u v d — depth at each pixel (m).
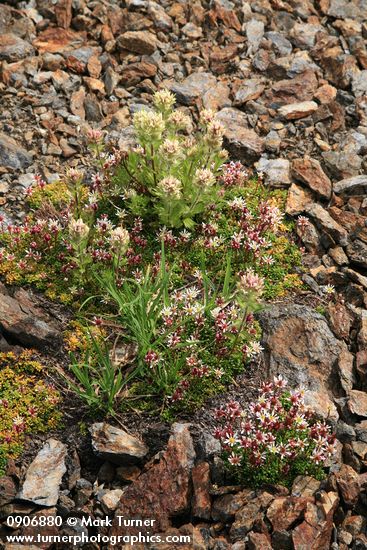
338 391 1.22
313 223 1.38
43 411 1.20
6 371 1.22
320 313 1.29
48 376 1.23
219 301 1.25
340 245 1.36
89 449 1.18
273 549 1.10
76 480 1.16
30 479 1.15
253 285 1.16
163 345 1.22
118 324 1.27
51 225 1.32
